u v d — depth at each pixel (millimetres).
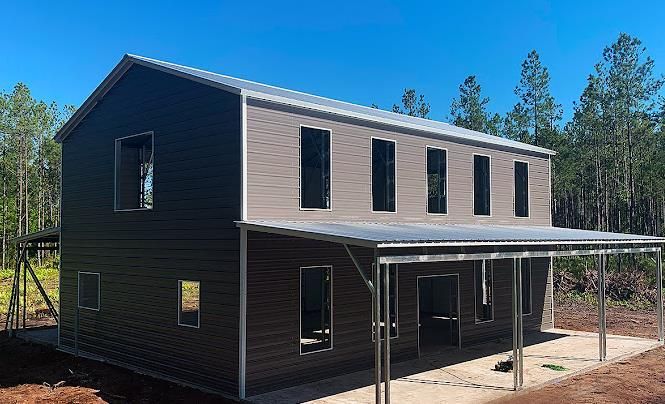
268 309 10234
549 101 39969
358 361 11922
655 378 11602
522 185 18203
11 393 10281
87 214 13977
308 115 11383
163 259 11680
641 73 35281
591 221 42938
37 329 17359
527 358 13336
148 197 13969
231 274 10102
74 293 14359
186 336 11008
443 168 14992
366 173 12602
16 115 44844
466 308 14969
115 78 13055
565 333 17156
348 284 11766
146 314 12055
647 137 38219
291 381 10562
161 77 12000
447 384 10867
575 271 28828
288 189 10883
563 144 39250
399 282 13047
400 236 8844
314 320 12977
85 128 14211
